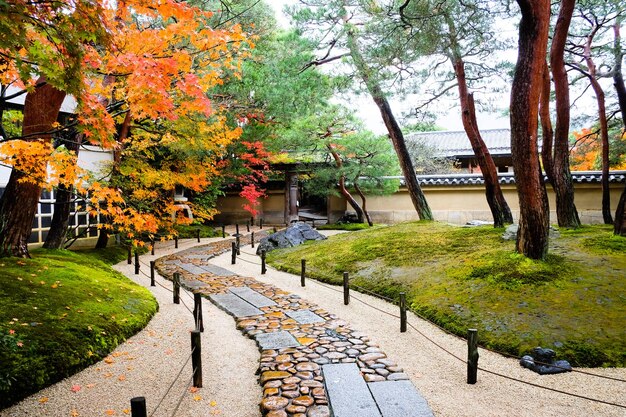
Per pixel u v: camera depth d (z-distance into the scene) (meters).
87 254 12.33
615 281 6.95
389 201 23.16
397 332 6.69
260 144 18.81
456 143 31.47
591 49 13.22
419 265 9.74
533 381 4.91
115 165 11.26
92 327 5.85
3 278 6.66
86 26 3.67
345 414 4.02
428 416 3.99
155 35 5.41
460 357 5.66
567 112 10.91
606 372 5.05
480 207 21.56
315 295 9.18
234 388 4.79
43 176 6.55
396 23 9.80
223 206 25.67
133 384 4.84
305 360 5.37
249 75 14.46
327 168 20.67
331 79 14.11
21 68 3.70
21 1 3.22
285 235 15.67
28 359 4.76
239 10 12.94
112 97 7.36
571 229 10.95
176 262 12.93
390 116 15.90
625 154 17.64
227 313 7.77
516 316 6.37
